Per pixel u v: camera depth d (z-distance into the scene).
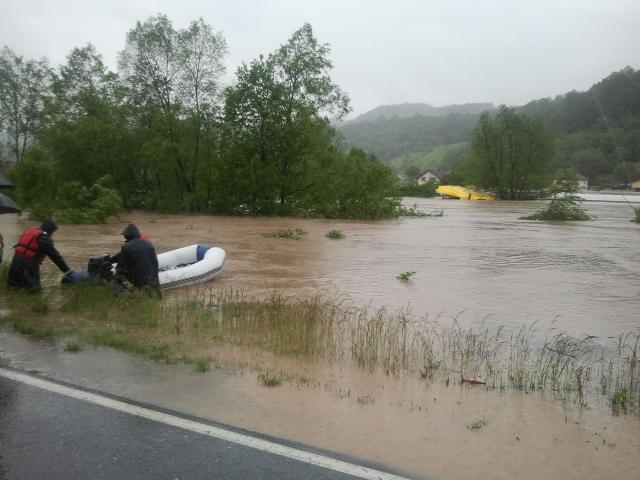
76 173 32.12
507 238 20.92
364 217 30.77
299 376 5.48
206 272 10.88
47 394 4.77
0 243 9.74
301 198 31.84
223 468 3.65
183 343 6.44
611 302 9.79
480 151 69.38
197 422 4.32
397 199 33.84
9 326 6.89
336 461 3.79
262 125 31.30
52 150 32.59
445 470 3.73
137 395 4.82
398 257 15.16
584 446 4.15
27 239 8.69
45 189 27.58
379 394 5.11
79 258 13.72
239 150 30.98
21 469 3.56
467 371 5.88
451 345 6.91
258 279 11.52
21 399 4.65
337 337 7.06
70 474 3.52
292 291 10.30
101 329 6.84
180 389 5.00
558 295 10.37
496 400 5.07
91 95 33.16
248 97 30.89
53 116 33.03
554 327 8.08
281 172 31.55
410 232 22.94
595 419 4.68
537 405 4.97
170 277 10.16
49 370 5.36
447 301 9.69
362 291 10.44
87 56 34.09
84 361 5.65
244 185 30.39
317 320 7.70
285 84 31.38
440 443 4.13
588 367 6.17
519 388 5.41
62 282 9.12
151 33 31.30
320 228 24.31
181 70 31.95
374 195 31.03
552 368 5.88
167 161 32.12
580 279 12.12
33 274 8.73
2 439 3.95
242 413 4.53
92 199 26.11
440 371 5.87
